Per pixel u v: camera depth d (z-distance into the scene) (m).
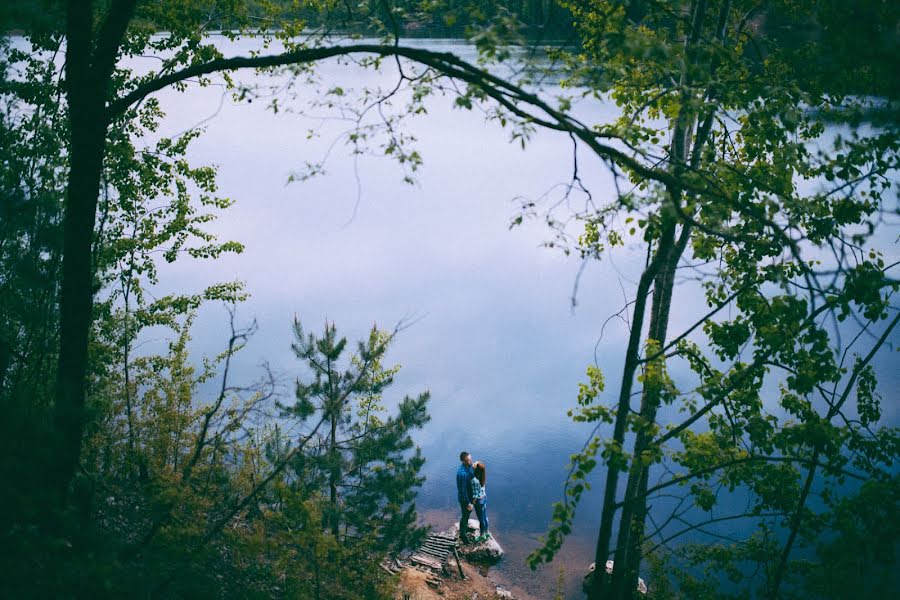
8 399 5.32
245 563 8.16
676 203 5.34
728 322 6.98
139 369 12.12
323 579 7.83
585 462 6.11
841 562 6.44
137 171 12.07
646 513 8.51
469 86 5.50
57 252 6.98
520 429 19.20
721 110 6.96
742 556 7.55
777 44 8.17
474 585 11.95
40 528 4.79
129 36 10.98
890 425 16.05
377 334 10.19
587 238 8.95
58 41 8.73
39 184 8.22
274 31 11.18
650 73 7.38
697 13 8.17
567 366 24.31
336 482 9.76
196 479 8.76
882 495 6.29
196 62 11.02
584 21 7.69
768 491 7.25
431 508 15.01
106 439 9.62
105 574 4.85
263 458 9.67
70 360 6.66
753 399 7.14
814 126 7.86
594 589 7.19
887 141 5.96
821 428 6.24
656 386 6.91
